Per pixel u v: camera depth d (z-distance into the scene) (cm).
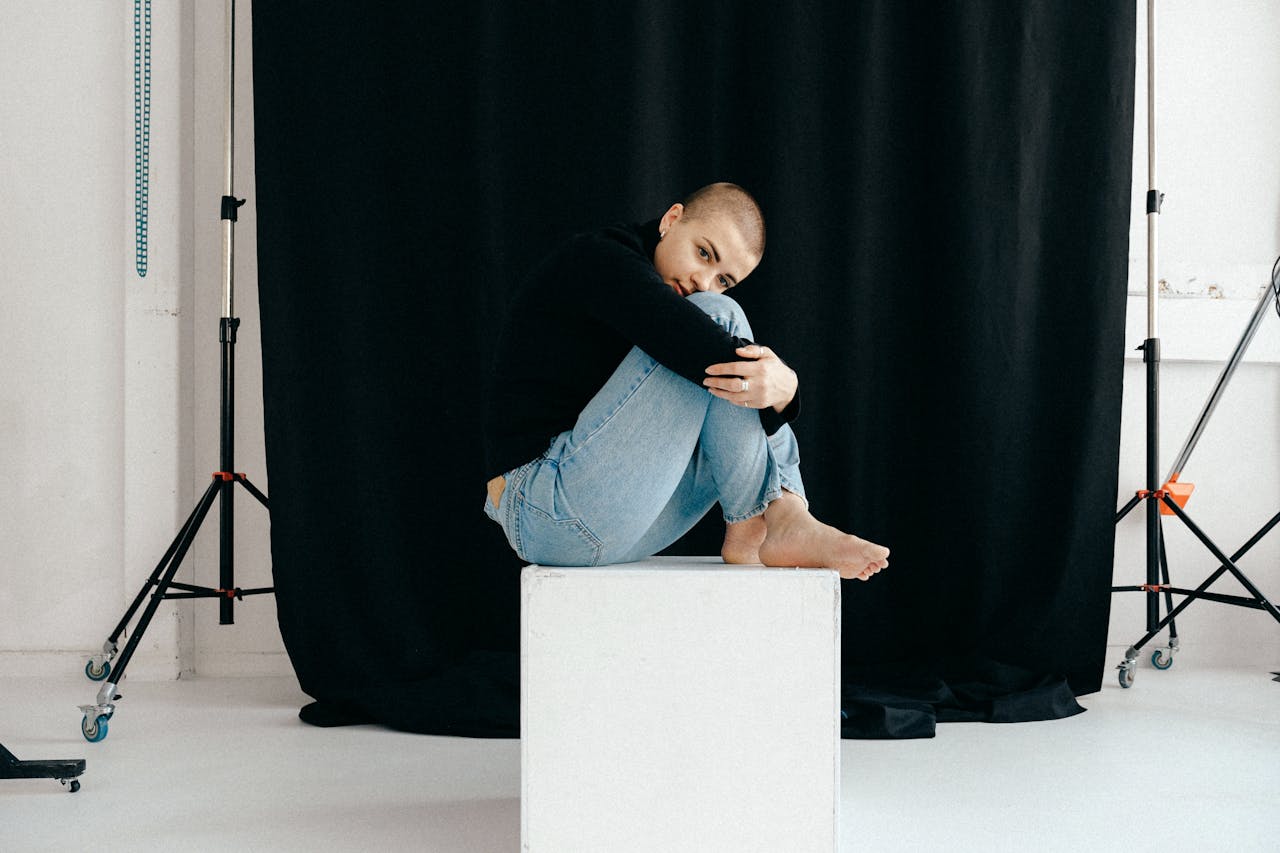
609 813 134
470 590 267
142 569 282
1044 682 254
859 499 271
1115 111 271
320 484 259
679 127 269
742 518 150
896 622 274
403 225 266
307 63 261
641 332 138
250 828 160
